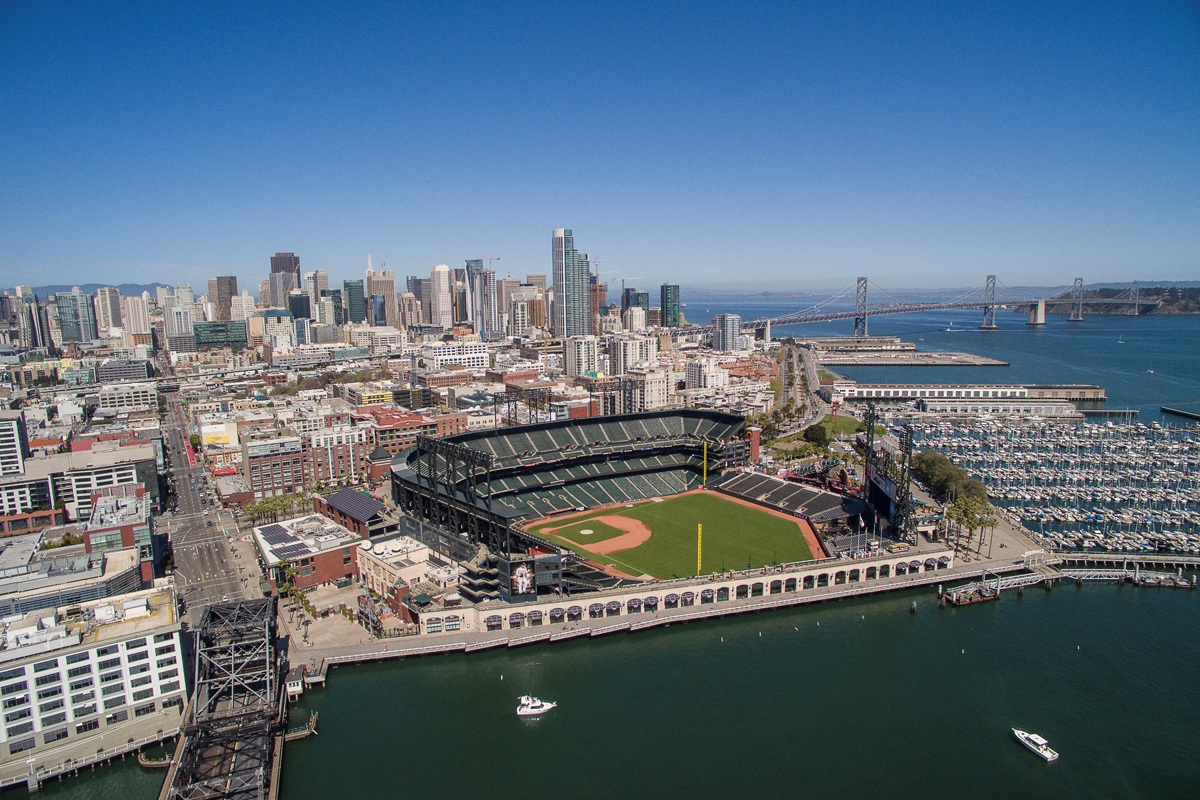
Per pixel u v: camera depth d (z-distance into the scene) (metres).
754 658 181.12
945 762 143.62
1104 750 146.75
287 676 166.88
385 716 158.25
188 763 135.25
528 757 144.75
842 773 140.25
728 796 133.88
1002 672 174.75
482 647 182.88
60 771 137.38
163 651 150.25
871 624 198.25
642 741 149.75
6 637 141.50
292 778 139.38
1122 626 196.38
